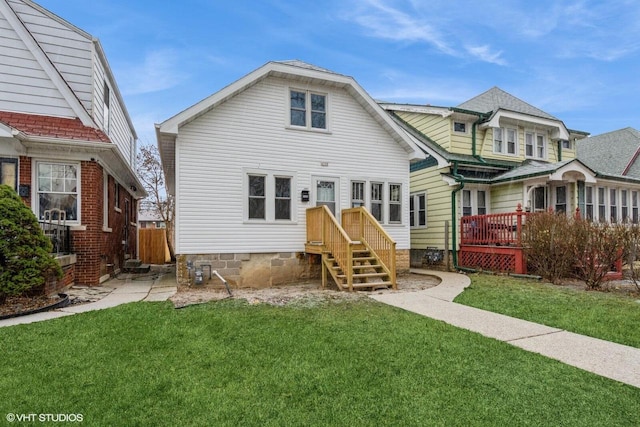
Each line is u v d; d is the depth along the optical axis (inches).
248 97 397.1
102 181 390.6
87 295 308.0
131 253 613.3
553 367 155.3
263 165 400.5
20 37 363.6
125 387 135.5
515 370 152.3
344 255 336.8
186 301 276.5
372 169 456.8
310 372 149.2
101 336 189.3
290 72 401.4
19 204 258.5
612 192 575.5
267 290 343.9
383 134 465.4
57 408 121.0
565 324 221.1
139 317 225.3
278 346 177.6
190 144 370.3
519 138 594.2
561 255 369.4
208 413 119.3
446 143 557.6
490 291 320.8
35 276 255.4
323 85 434.3
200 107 363.6
